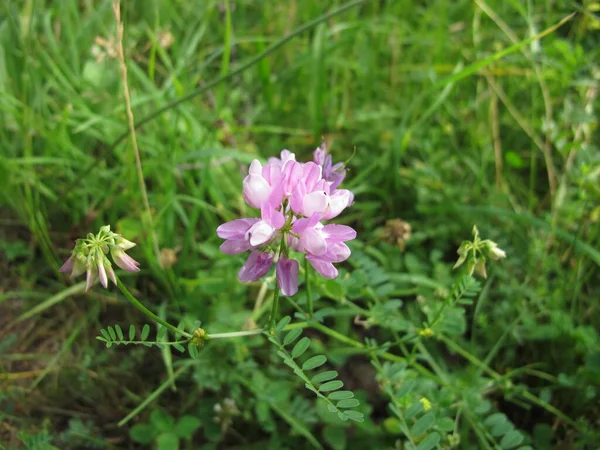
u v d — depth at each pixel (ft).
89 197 0.68
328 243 0.39
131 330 0.43
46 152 0.68
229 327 0.55
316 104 0.76
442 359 0.59
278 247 0.42
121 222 0.62
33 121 0.66
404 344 0.60
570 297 0.64
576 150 0.73
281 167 0.42
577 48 0.77
